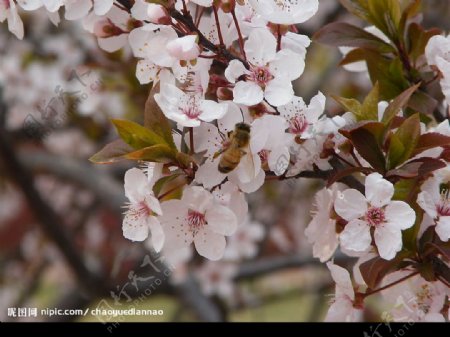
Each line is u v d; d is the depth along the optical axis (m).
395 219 0.40
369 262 0.41
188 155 0.39
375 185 0.40
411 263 0.42
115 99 0.68
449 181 0.41
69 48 0.77
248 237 0.79
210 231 0.40
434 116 0.46
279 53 0.40
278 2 0.41
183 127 0.41
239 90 0.40
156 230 0.39
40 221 0.78
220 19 0.41
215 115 0.39
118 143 0.40
